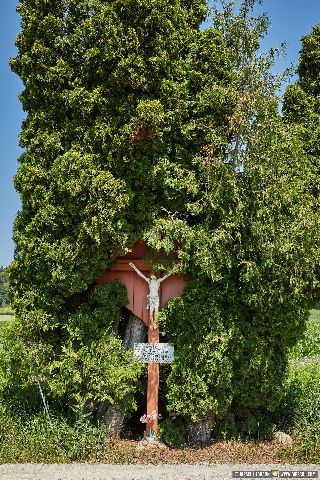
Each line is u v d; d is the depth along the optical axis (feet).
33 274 25.95
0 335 32.55
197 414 25.41
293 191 25.31
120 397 25.39
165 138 25.62
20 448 24.72
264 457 25.04
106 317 26.32
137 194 25.79
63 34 25.90
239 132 25.64
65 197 24.73
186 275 26.96
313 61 30.66
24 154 26.55
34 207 25.57
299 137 28.68
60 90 25.93
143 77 24.39
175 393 25.57
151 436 26.17
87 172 24.21
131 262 26.25
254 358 25.79
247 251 25.26
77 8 25.70
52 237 25.22
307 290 26.11
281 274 24.98
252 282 25.05
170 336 26.84
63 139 25.89
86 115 25.41
